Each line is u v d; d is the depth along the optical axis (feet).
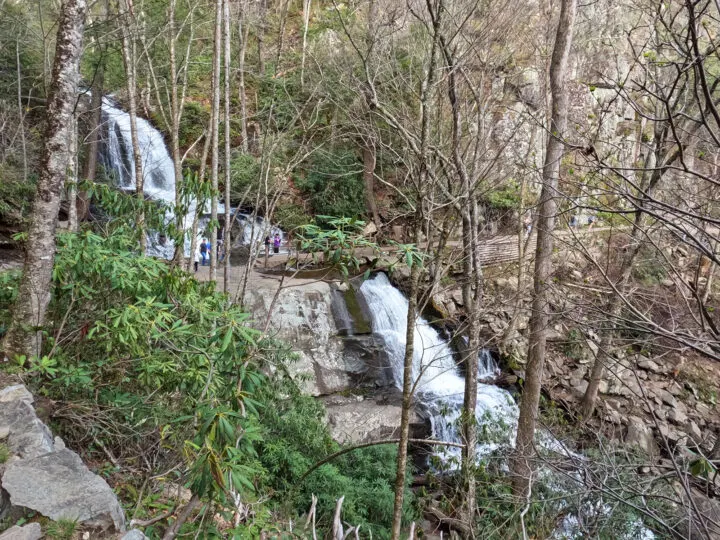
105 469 17.31
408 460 34.83
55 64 18.47
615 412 45.96
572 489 24.41
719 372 52.70
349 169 61.41
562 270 28.68
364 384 43.88
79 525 11.08
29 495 11.40
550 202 24.29
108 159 62.08
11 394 15.78
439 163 27.17
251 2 64.85
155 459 18.42
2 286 20.34
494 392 46.09
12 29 50.29
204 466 9.59
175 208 21.49
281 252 64.39
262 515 14.79
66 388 18.04
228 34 33.83
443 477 34.27
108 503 11.61
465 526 25.59
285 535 15.69
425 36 30.37
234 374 12.87
